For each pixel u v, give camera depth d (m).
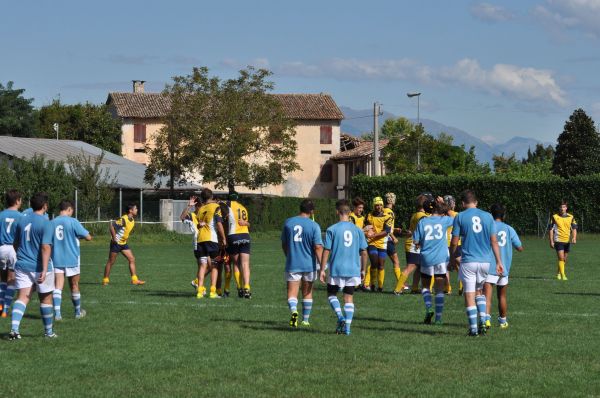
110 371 11.93
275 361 12.60
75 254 17.36
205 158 70.94
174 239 56.66
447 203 21.66
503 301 16.11
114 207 65.25
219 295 22.27
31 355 13.14
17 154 64.31
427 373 11.78
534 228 65.94
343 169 100.50
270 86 73.81
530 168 99.81
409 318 17.52
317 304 20.00
